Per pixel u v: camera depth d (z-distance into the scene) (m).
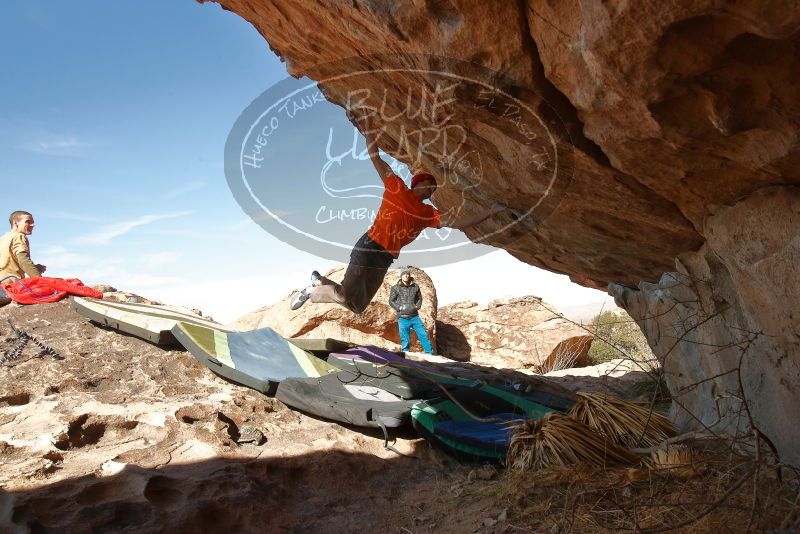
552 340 12.41
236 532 3.71
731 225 3.22
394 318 12.43
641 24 1.83
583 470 3.99
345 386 6.12
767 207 2.96
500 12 2.23
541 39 2.26
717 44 1.89
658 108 2.24
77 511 3.43
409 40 2.50
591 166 3.14
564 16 2.11
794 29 1.69
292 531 3.87
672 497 3.42
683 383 5.23
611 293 5.78
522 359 12.44
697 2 1.70
